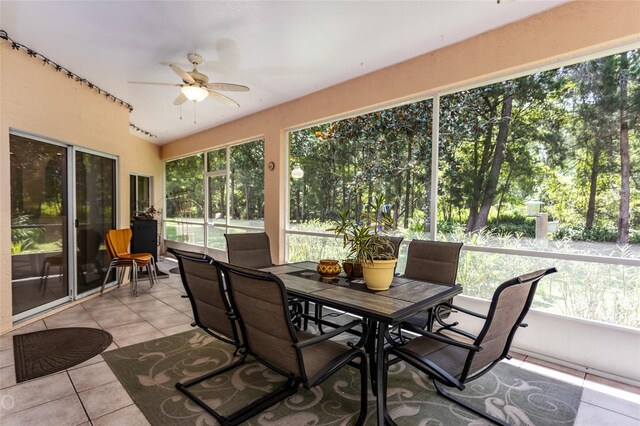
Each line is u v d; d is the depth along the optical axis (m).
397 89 3.63
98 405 2.01
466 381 1.68
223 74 3.94
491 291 3.07
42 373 2.38
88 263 4.42
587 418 1.93
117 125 4.88
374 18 2.77
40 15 2.72
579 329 2.56
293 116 4.81
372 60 3.56
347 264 2.59
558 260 2.72
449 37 3.08
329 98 4.32
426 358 1.83
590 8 2.46
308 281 2.48
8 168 3.17
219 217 6.57
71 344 2.88
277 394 2.10
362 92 3.96
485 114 3.15
